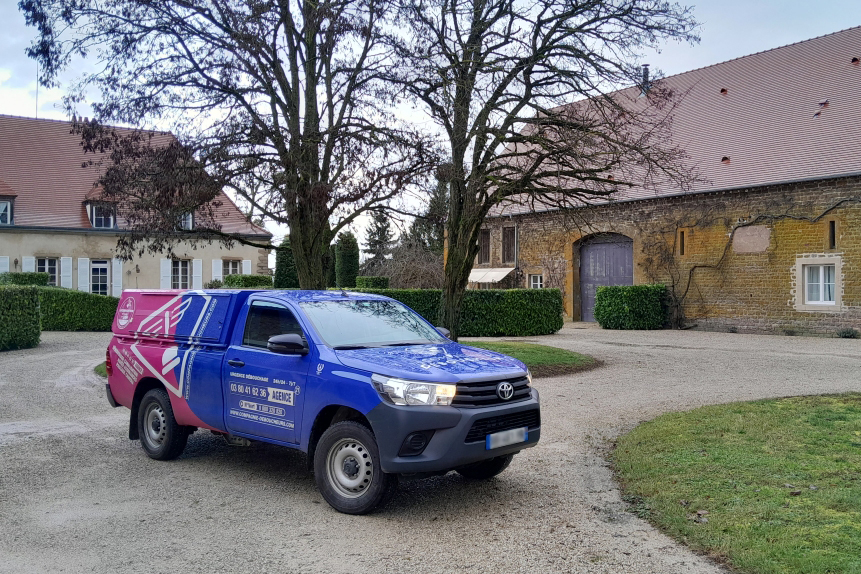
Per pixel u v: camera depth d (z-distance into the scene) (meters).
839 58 23.83
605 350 16.81
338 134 10.74
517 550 4.38
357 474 5.16
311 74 11.88
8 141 33.81
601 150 12.23
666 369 13.34
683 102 27.53
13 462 6.87
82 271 32.31
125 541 4.61
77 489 5.90
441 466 4.85
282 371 5.68
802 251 20.12
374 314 6.38
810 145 20.98
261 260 36.19
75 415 9.45
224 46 11.18
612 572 4.00
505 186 12.35
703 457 6.32
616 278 26.52
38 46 11.08
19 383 12.29
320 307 6.12
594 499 5.48
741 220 21.72
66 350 17.86
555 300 21.89
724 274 22.23
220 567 4.15
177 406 6.72
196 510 5.29
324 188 10.41
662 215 24.09
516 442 5.26
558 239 28.48
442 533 4.72
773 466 5.90
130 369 7.32
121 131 12.53
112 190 11.23
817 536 4.28
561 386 11.41
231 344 6.32
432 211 12.68
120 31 11.23
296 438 5.54
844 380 11.27
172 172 10.59
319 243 11.68
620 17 12.80
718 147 23.80
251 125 10.81
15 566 4.19
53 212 32.28
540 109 12.94
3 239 30.78
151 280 33.53
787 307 20.55
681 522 4.73
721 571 3.97
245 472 6.47
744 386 10.95
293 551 4.41
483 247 33.28
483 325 20.88
